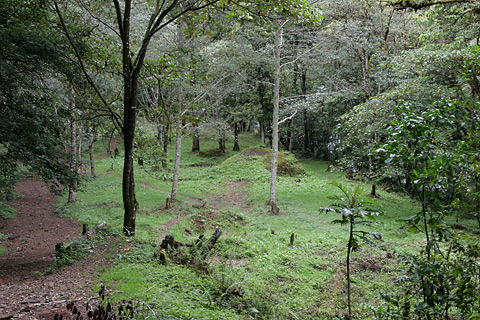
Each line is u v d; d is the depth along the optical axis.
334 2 20.97
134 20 16.56
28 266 8.80
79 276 7.11
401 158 4.07
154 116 11.71
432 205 4.00
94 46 11.24
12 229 13.81
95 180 23.12
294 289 8.01
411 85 13.84
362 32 20.62
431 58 12.72
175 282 6.52
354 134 17.34
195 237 12.51
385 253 11.03
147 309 4.80
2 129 8.50
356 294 7.80
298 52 25.55
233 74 22.14
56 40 9.78
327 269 9.49
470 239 4.30
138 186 22.64
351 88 23.58
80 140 20.12
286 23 19.42
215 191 22.91
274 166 18.27
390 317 4.16
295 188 22.83
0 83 8.76
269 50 21.97
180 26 17.02
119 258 8.08
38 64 9.51
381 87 22.53
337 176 26.72
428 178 4.04
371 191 21.42
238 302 6.19
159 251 8.24
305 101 23.88
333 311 6.80
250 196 21.72
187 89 16.64
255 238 12.55
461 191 4.08
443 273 3.70
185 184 24.05
